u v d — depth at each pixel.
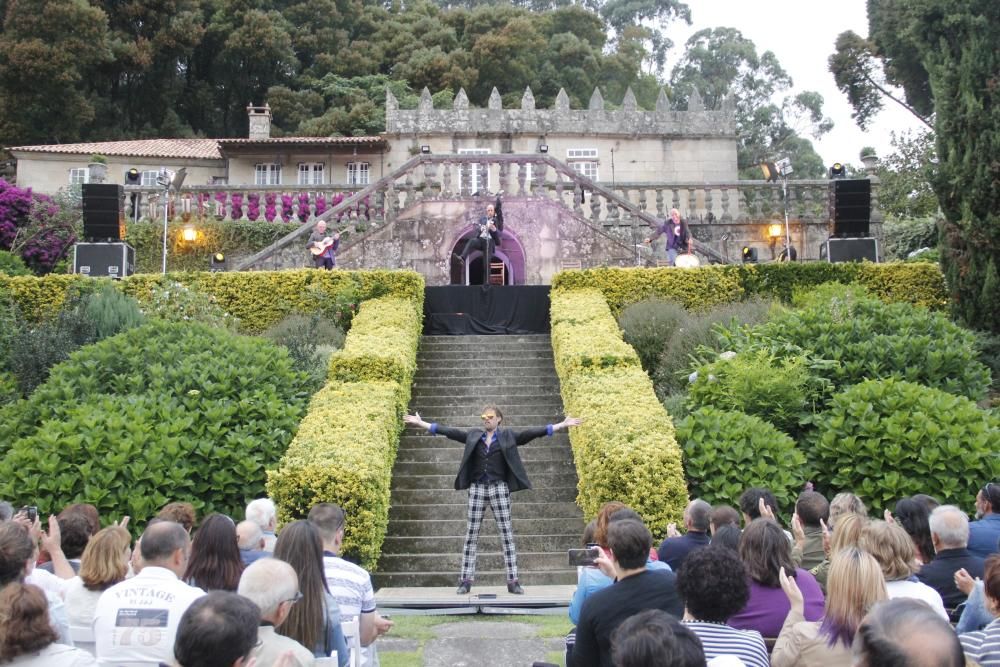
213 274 17.28
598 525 5.30
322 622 4.27
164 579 4.24
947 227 15.64
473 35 51.66
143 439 9.87
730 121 32.50
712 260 20.83
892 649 2.58
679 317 15.63
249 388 11.47
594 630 4.21
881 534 4.57
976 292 15.09
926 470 9.71
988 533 5.97
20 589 3.51
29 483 9.23
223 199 25.38
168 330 12.96
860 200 19.11
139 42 44.28
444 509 11.20
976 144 15.16
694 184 24.86
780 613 4.45
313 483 9.21
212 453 10.12
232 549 4.77
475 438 8.91
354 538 9.16
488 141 31.86
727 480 9.79
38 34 39.44
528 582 9.81
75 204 25.50
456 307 17.66
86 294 15.88
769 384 11.02
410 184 21.83
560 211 21.66
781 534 4.64
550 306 17.42
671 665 2.82
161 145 32.53
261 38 45.91
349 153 31.34
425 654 6.87
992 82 15.13
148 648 4.06
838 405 10.65
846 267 17.27
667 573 4.38
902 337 12.39
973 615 4.56
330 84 46.22
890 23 32.50
